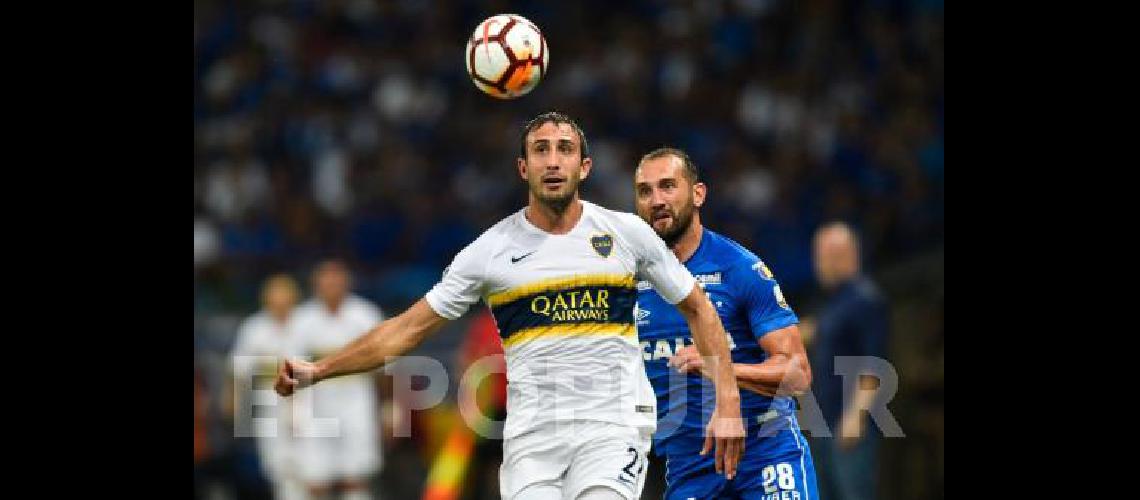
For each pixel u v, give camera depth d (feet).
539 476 84.53
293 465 152.35
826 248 130.21
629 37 273.13
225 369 171.32
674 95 263.08
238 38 273.75
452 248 237.86
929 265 174.60
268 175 250.78
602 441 83.87
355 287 190.19
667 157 92.94
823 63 266.36
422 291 192.13
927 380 162.81
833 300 130.52
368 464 152.97
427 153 255.91
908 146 248.32
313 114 261.65
